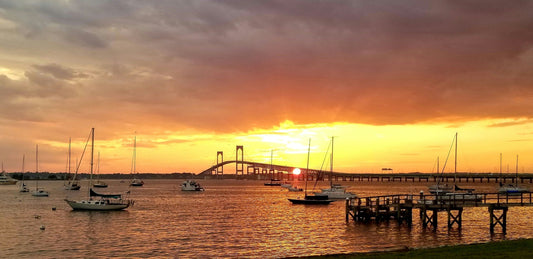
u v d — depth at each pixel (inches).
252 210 3742.6
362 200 4911.4
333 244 2011.6
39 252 1863.9
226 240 2145.7
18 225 2714.1
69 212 3499.0
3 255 1804.9
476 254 1284.4
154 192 7485.2
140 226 2667.3
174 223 2817.4
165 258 1740.9
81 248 1950.1
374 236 2219.5
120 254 1818.4
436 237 2181.3
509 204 2348.7
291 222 2829.7
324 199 4404.5
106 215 3304.6
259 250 1891.0
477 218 3006.9
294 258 1429.6
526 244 1454.2
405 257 1285.7
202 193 7180.1
